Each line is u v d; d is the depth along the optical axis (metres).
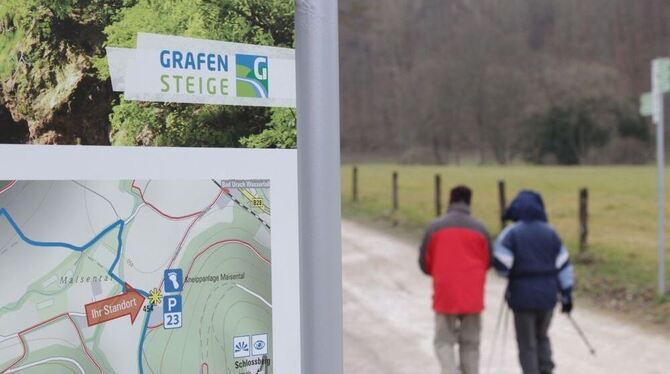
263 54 1.32
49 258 1.11
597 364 7.00
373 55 21.19
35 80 1.11
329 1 1.32
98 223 1.16
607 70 18.69
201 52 1.26
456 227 5.25
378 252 12.47
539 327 5.38
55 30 1.13
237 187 1.29
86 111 1.15
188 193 1.24
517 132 18.41
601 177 14.62
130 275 1.18
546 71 19.44
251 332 1.31
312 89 1.30
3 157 1.08
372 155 19.33
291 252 1.35
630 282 10.13
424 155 18.81
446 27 21.39
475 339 5.29
